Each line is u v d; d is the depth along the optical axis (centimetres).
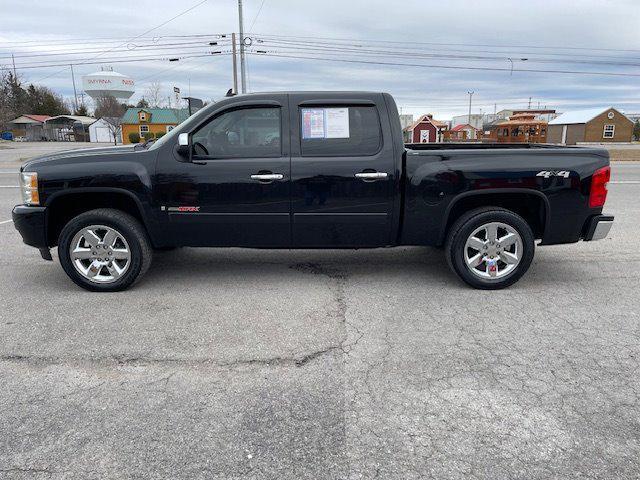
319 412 291
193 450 259
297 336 390
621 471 244
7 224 851
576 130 6297
